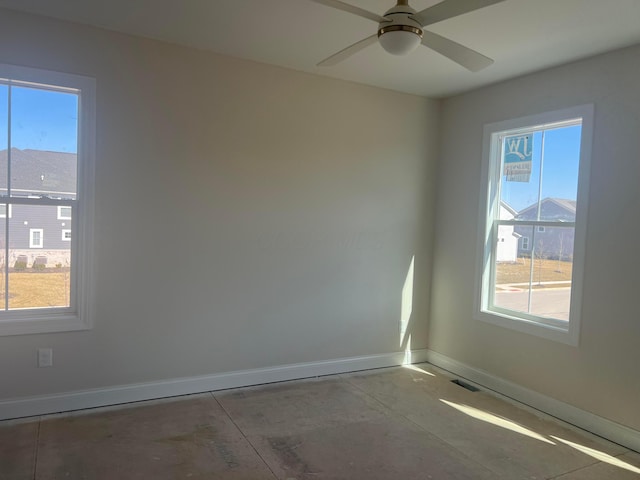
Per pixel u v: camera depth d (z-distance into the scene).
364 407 3.35
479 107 3.96
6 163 2.87
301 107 3.71
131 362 3.24
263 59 3.46
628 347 2.90
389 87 4.02
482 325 3.91
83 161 3.01
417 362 4.44
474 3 1.73
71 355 3.05
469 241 4.05
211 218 3.43
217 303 3.50
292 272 3.77
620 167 2.94
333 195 3.90
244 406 3.28
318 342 3.93
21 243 2.94
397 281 4.28
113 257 3.13
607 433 2.99
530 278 3.58
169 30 2.98
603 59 3.04
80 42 2.94
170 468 2.46
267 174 3.61
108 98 3.04
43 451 2.57
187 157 3.32
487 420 3.21
